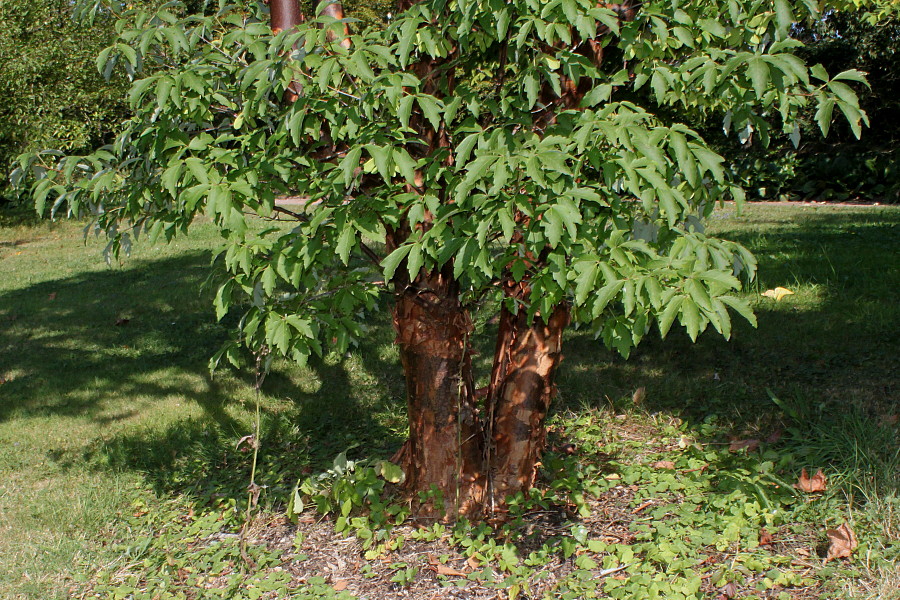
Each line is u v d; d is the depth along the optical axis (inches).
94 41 585.9
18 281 442.6
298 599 129.2
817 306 253.1
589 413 199.9
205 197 113.0
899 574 117.4
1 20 569.6
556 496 155.2
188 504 173.8
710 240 118.1
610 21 98.5
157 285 393.7
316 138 113.9
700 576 124.3
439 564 135.0
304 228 114.7
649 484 157.5
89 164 124.9
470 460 148.9
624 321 108.4
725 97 115.7
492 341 259.6
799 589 118.9
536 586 126.6
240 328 131.1
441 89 129.9
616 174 104.1
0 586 143.3
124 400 238.4
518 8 105.0
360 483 152.6
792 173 649.0
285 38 105.6
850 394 185.8
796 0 112.1
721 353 226.5
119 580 144.7
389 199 114.5
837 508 138.4
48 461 200.2
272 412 223.6
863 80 98.9
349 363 255.0
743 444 171.8
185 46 112.2
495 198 101.8
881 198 610.9
